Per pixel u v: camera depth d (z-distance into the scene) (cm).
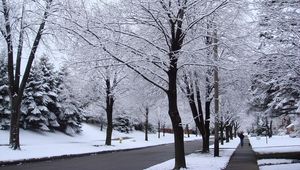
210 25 1605
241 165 1944
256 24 1364
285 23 1229
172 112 1588
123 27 1541
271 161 2319
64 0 1412
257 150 3528
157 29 1584
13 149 2381
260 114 2450
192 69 2044
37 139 4262
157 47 1504
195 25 1582
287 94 1817
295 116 2306
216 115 2462
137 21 1526
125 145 4200
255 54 1447
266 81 1591
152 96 2603
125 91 3478
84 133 5772
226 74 2345
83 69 1542
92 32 1404
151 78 1908
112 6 1484
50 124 4844
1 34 2331
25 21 2253
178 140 1598
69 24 1427
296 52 1260
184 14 1523
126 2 1472
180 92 2572
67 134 5219
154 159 2528
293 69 1273
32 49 2352
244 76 2033
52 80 4856
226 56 1864
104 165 2073
